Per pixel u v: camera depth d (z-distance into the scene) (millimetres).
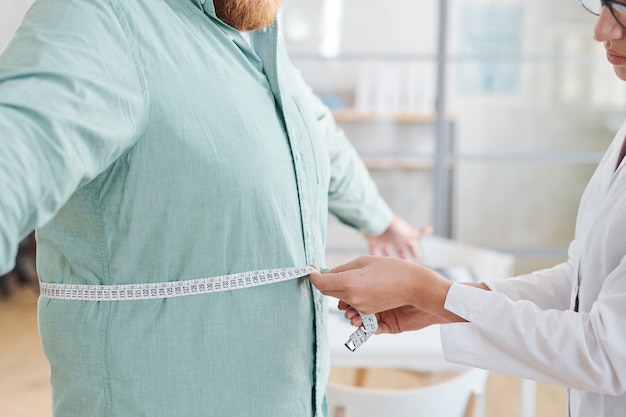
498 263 2682
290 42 4246
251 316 953
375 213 1532
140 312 918
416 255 1644
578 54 4207
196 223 904
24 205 625
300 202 1021
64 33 758
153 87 862
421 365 1887
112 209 896
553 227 4398
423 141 4332
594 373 1013
